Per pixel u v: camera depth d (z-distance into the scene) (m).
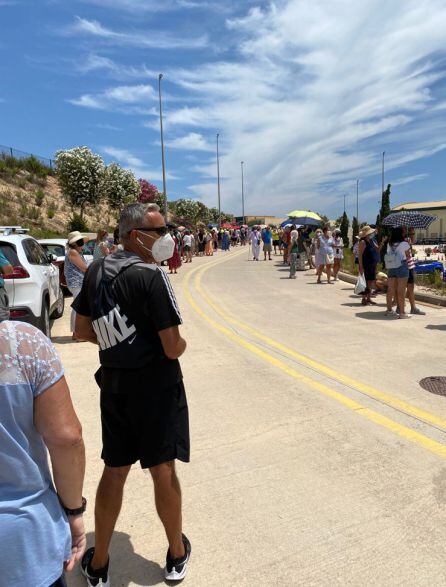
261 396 5.21
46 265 8.79
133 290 2.35
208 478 3.56
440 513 3.13
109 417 2.47
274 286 14.55
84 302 2.54
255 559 2.74
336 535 2.93
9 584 1.45
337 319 9.40
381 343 7.46
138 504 3.28
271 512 3.16
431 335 7.93
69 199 34.28
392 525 3.02
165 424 2.44
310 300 11.80
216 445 4.07
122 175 40.75
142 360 2.37
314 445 4.06
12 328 1.53
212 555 2.77
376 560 2.72
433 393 5.27
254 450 3.98
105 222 36.22
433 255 27.73
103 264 2.47
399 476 3.58
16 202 30.88
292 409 4.84
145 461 2.44
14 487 1.51
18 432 1.49
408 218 16.78
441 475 3.59
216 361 6.55
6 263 6.51
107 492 2.52
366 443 4.10
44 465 1.60
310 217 23.28
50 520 1.55
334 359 6.61
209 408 4.88
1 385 1.45
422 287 13.06
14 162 37.06
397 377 5.82
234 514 3.14
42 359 1.54
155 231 2.49
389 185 23.56
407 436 4.22
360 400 5.07
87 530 3.02
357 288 10.70
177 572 2.59
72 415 1.61
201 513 3.15
